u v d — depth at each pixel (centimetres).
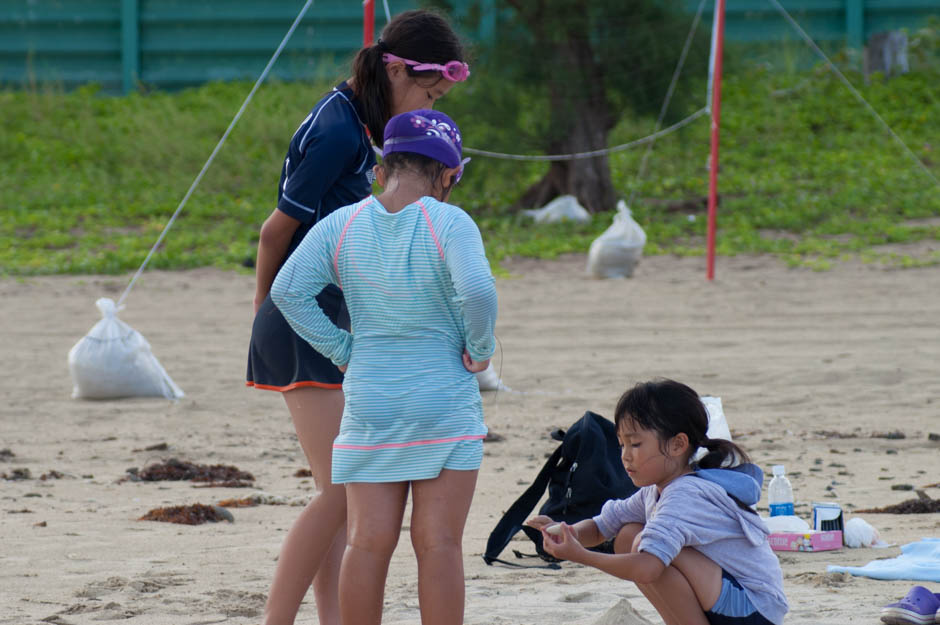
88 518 2364
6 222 8575
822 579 1808
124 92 11100
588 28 8131
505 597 1741
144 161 9950
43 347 5050
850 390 3941
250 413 3816
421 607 1275
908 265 6688
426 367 1281
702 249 7469
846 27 10744
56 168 9850
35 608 1667
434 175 1345
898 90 10438
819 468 2814
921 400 3759
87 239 8025
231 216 8800
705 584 1298
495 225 8419
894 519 2278
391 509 1292
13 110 10712
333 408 1429
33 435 3459
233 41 10981
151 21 10988
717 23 6322
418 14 1466
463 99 8444
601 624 1500
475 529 2241
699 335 5069
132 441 3359
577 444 1895
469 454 1280
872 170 9119
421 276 1279
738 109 10450
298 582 1416
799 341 4859
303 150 1443
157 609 1664
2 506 2480
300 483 2777
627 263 6681
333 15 10862
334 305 1442
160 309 5975
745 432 3319
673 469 1339
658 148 9850
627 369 4384
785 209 8419
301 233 1459
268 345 1447
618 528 1410
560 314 5644
